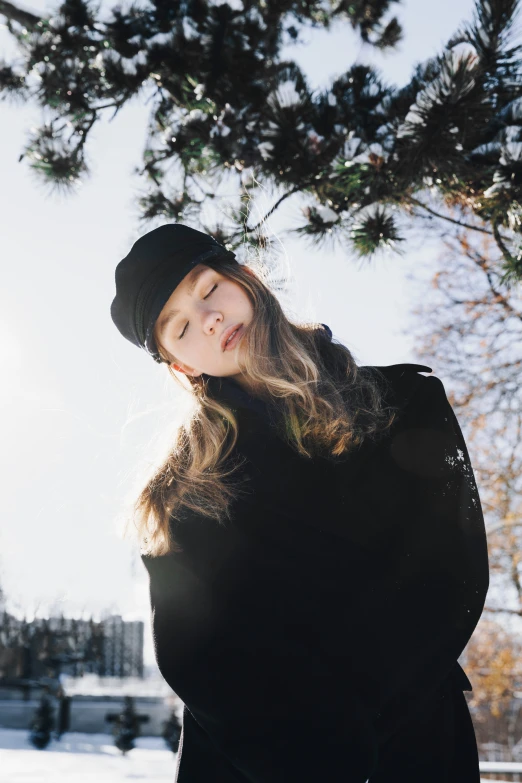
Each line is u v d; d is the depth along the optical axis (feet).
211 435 4.30
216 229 10.16
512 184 9.02
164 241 4.25
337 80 10.62
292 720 3.43
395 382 4.13
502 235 10.14
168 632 3.87
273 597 3.78
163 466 4.57
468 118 8.94
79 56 12.65
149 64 11.91
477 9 8.64
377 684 3.55
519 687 59.72
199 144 11.93
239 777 3.83
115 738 56.08
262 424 4.15
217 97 11.76
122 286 4.34
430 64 9.73
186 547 4.09
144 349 4.61
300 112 10.24
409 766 3.76
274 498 3.95
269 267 4.76
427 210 10.39
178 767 4.08
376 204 10.30
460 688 4.08
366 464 3.89
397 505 3.84
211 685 3.61
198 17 11.78
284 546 3.87
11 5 12.69
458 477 3.92
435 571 3.69
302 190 11.02
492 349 41.91
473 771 3.86
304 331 4.43
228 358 4.20
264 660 3.60
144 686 77.51
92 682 74.79
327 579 3.77
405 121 9.21
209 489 4.10
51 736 60.08
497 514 49.70
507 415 43.93
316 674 3.53
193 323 4.18
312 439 3.94
